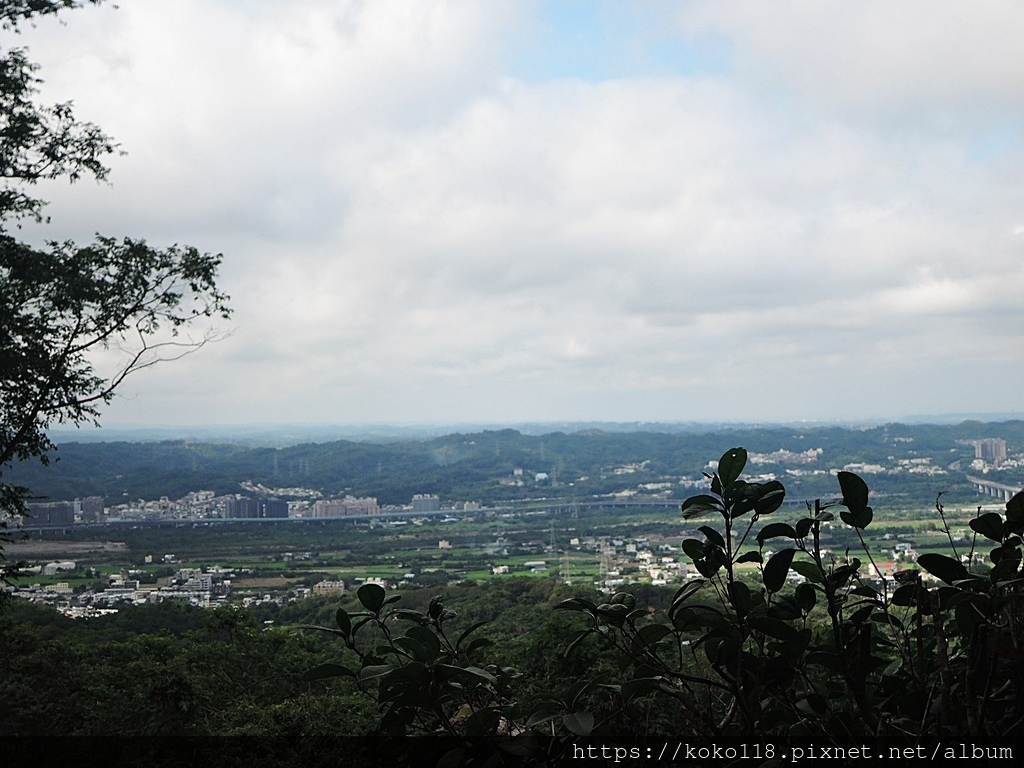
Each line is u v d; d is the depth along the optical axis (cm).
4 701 539
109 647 700
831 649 171
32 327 722
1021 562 157
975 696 160
